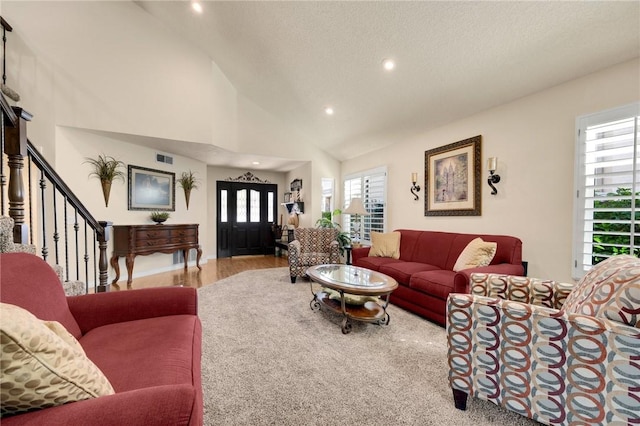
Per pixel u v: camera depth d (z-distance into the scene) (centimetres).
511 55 243
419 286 275
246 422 135
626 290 105
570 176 248
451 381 147
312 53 329
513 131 293
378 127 437
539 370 121
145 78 390
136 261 455
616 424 103
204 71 431
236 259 647
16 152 177
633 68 211
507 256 269
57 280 138
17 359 58
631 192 211
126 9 379
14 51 320
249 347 213
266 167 659
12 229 162
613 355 104
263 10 296
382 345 218
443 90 312
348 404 149
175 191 509
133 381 94
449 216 366
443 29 242
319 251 482
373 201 508
